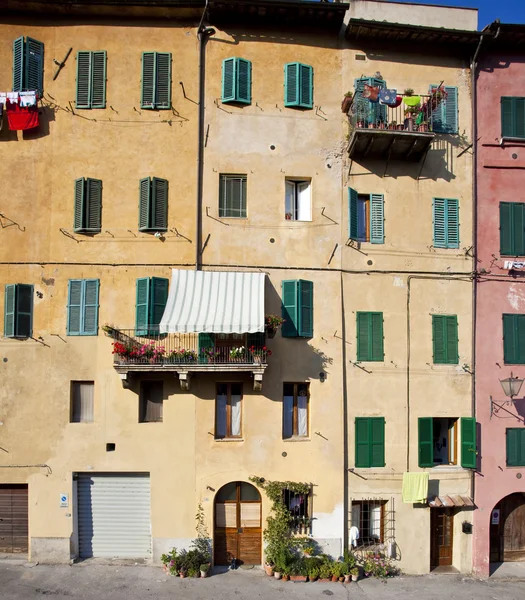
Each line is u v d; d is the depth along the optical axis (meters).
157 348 19.39
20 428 19.59
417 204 21.47
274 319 19.17
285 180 21.08
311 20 21.08
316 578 18.84
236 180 20.89
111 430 19.61
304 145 21.12
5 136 20.39
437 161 21.67
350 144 20.70
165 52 20.86
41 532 19.36
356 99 20.45
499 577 20.27
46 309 19.98
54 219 20.23
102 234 20.27
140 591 17.47
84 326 19.91
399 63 21.84
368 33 21.20
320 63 21.48
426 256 21.31
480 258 21.59
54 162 20.38
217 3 20.12
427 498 20.39
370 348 20.67
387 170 21.42
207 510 19.53
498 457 20.94
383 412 20.58
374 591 18.34
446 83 22.05
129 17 20.89
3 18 20.61
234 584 18.27
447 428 21.45
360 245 21.05
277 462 19.81
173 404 19.75
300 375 20.19
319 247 20.83
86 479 19.84
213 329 17.86
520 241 21.75
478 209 21.72
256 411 19.89
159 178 20.36
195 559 18.75
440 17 22.34
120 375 18.95
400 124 20.67
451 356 21.05
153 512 19.52
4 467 19.48
